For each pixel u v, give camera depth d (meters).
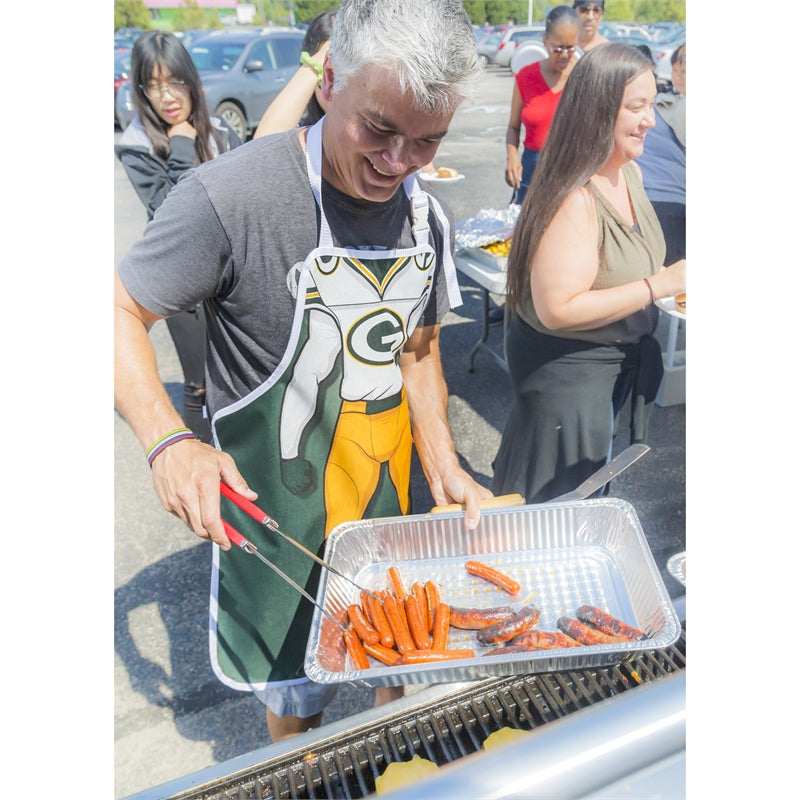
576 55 2.35
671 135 1.79
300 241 1.20
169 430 1.21
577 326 1.80
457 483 1.43
